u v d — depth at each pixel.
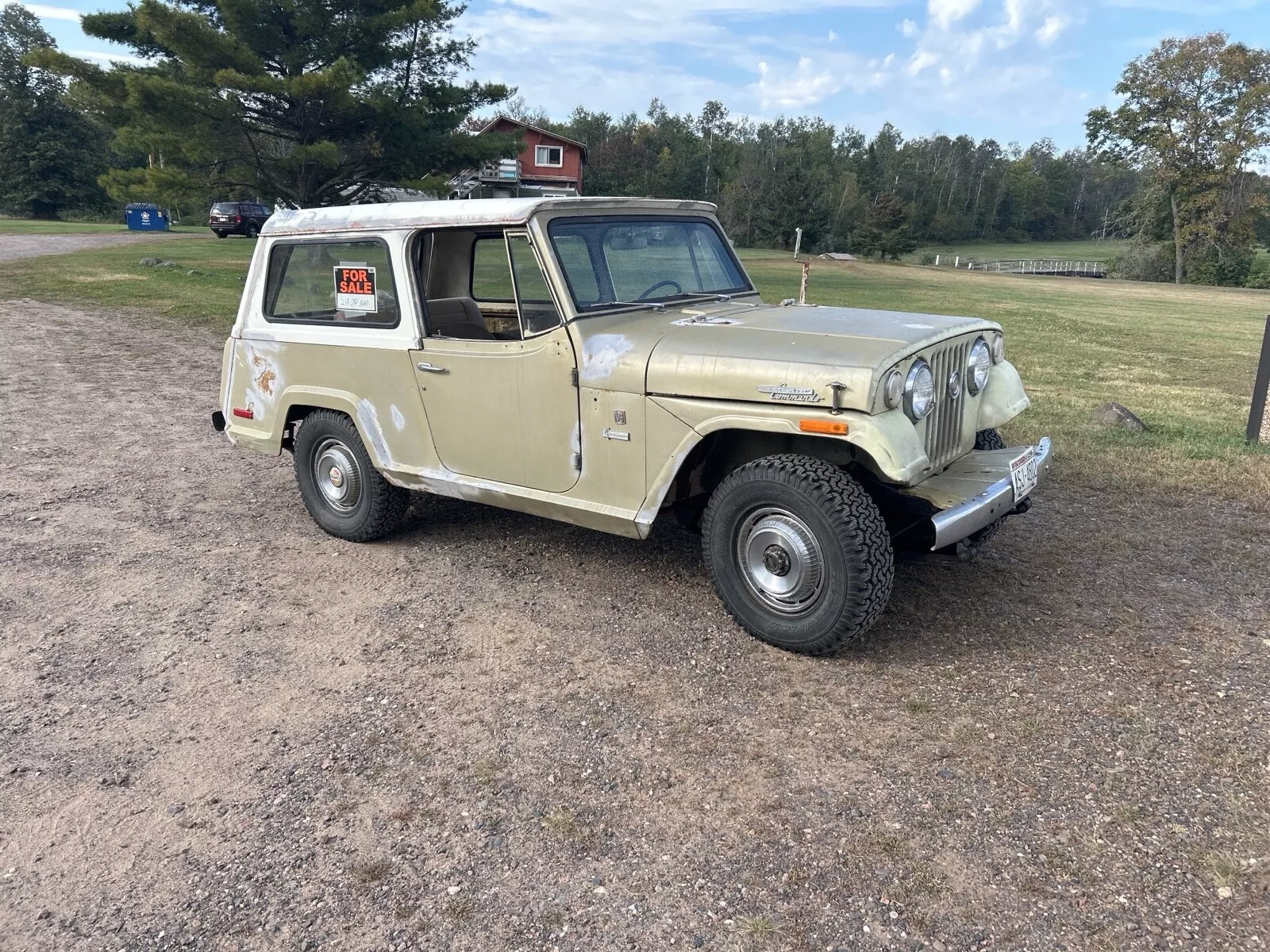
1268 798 2.95
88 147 67.88
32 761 3.25
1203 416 8.75
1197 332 17.33
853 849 2.75
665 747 3.30
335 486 5.35
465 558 5.14
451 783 3.12
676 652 4.00
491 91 32.25
